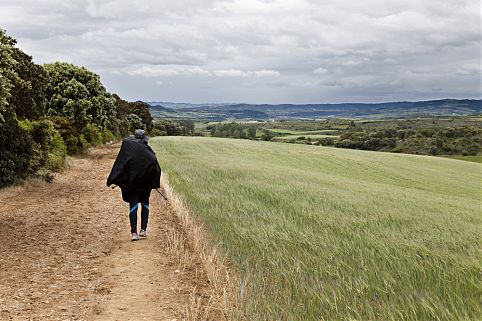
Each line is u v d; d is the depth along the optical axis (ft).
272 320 15.88
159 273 22.90
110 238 30.32
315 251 25.75
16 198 47.55
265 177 84.02
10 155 54.24
